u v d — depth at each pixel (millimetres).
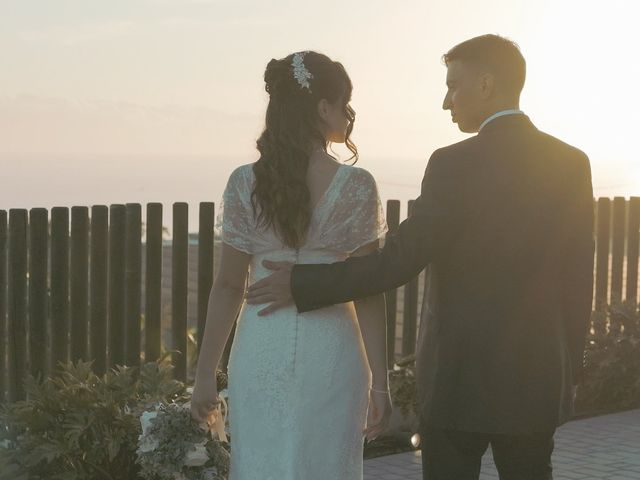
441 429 3031
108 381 4957
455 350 2979
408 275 2947
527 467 3074
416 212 2973
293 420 3047
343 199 3062
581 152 3104
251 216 3086
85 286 6027
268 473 3062
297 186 3012
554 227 2977
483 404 2955
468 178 2957
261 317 3086
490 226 2934
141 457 4062
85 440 4719
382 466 5902
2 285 5820
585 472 5734
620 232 8727
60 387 5207
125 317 6168
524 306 2941
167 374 4996
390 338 7324
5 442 4789
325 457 3082
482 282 2949
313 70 3068
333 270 2982
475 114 3080
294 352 3039
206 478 4039
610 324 8141
